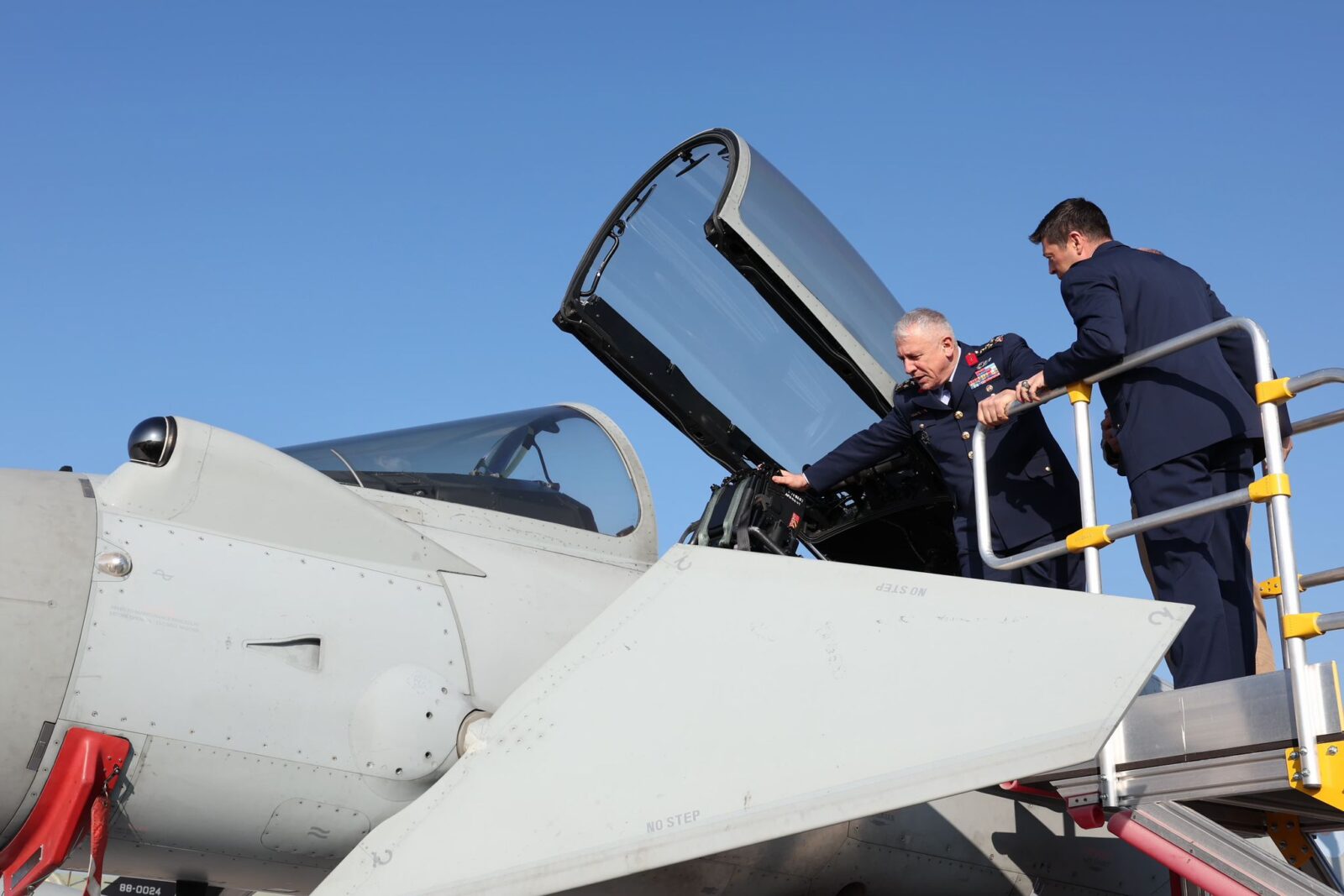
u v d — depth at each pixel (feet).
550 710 13.39
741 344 20.42
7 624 12.67
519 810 12.52
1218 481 13.83
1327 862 16.21
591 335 20.10
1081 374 13.48
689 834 11.27
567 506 18.40
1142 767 12.02
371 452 17.47
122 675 12.98
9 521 13.34
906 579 12.23
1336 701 10.50
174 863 14.17
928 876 18.44
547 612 16.21
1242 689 11.34
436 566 15.78
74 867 14.20
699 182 20.16
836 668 11.77
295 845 14.03
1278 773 10.94
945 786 10.16
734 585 13.42
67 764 12.64
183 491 14.42
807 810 10.73
